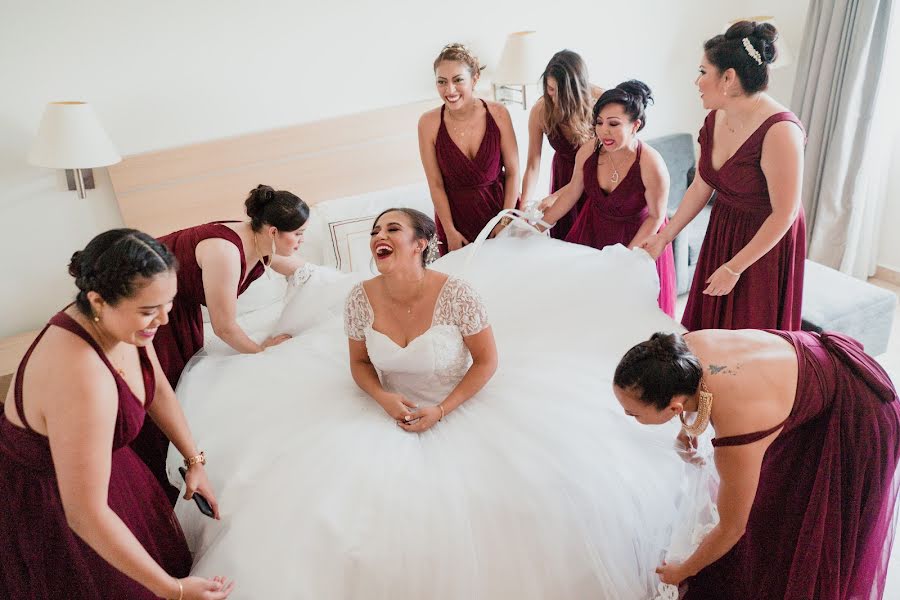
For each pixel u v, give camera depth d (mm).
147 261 1379
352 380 2121
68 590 1643
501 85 3789
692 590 2078
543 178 4270
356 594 1627
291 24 3369
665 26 4215
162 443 2223
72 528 1458
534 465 1756
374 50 3578
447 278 1930
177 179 3354
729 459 1613
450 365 1951
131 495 1687
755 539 1896
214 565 1672
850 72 3566
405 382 2008
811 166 3906
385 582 1621
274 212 2154
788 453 1799
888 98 3660
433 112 3055
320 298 2512
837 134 3713
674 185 4254
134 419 1549
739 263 2318
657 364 1549
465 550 1635
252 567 1634
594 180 2838
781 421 1622
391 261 1838
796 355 1706
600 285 2396
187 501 1941
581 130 2992
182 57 3234
